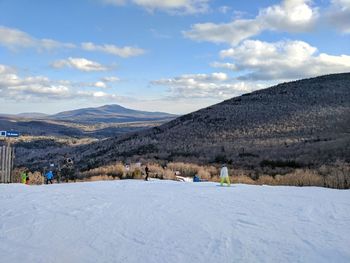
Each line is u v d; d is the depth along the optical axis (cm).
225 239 762
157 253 673
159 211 1058
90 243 736
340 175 2953
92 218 957
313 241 745
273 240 755
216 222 916
